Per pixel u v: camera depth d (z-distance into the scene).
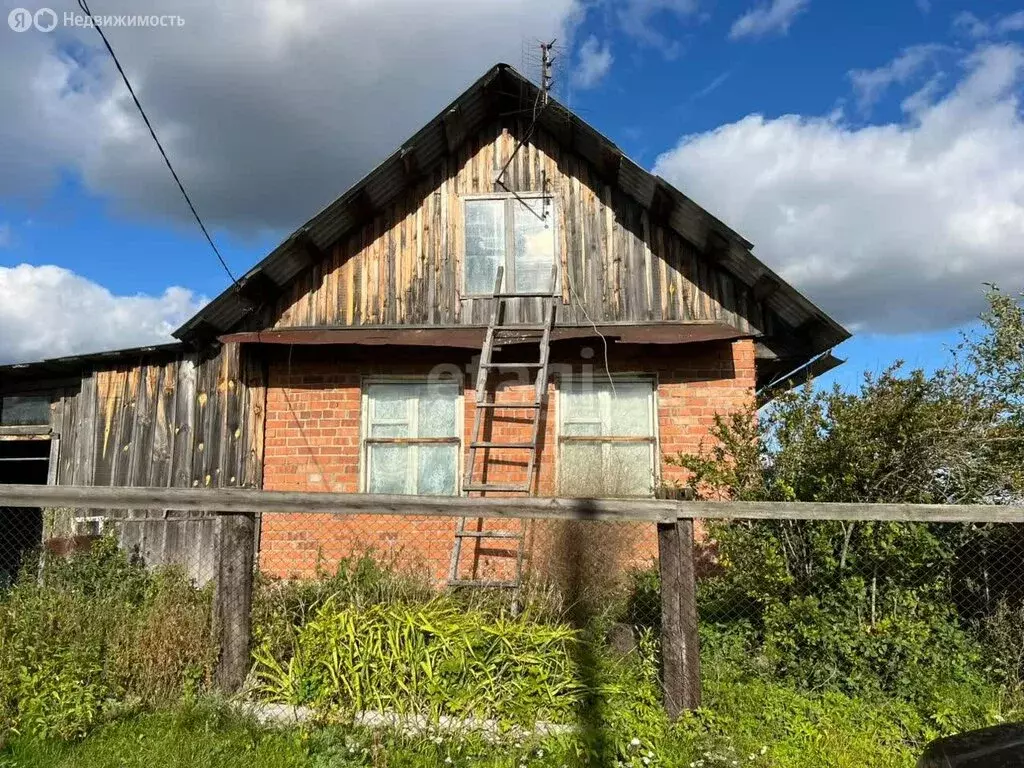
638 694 4.37
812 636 4.56
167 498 4.53
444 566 7.09
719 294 7.80
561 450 7.38
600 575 6.09
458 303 7.95
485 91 7.89
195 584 6.25
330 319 7.91
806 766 3.78
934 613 4.72
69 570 6.34
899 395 5.05
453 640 4.40
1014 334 7.53
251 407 7.59
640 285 7.87
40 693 4.23
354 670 4.32
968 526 5.02
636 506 4.39
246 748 3.94
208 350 7.84
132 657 4.52
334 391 7.55
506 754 3.92
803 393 5.32
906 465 5.09
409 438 7.50
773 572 4.79
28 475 11.58
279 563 7.22
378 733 4.04
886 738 4.04
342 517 7.28
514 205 8.14
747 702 4.28
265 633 4.68
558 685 4.28
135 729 4.12
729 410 7.33
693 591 4.38
